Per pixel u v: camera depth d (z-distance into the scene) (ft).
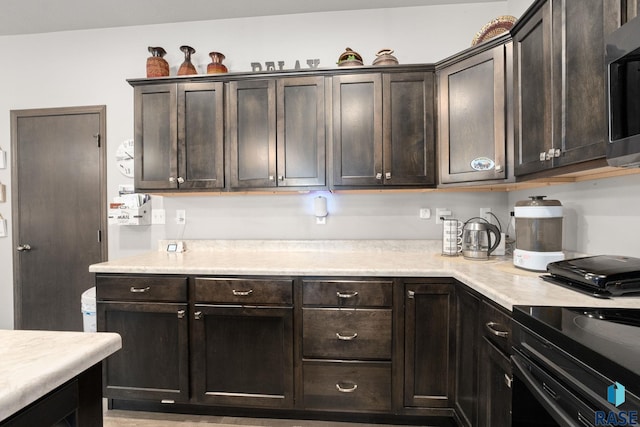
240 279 5.79
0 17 7.84
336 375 5.68
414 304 5.55
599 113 3.51
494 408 4.12
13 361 2.03
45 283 8.53
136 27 8.30
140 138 7.01
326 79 6.66
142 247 8.33
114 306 5.97
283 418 6.02
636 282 3.58
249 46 8.09
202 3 7.49
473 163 5.95
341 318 5.65
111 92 8.36
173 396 5.89
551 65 4.31
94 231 8.40
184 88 6.90
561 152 4.12
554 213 4.92
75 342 2.35
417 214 7.77
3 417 1.64
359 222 7.88
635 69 2.83
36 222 8.54
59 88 8.48
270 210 8.05
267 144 6.77
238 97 6.82
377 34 7.81
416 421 5.84
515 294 3.80
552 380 2.67
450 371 5.48
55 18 7.93
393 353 5.60
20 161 8.57
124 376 6.01
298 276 5.74
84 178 8.42
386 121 6.55
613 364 2.05
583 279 3.76
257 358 5.80
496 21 6.16
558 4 4.14
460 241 7.04
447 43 7.68
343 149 6.64
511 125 5.44
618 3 3.22
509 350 3.74
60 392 2.06
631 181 4.33
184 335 5.85
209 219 8.18
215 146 6.87
